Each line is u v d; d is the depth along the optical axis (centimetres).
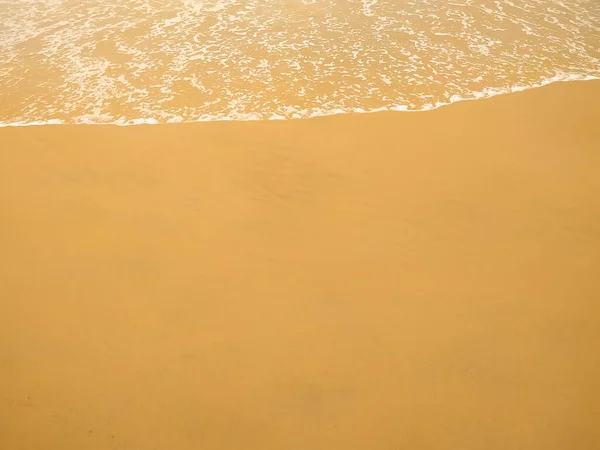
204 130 704
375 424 402
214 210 582
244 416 406
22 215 567
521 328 465
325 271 517
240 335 459
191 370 434
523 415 406
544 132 699
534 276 513
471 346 452
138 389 421
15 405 411
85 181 615
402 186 615
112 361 439
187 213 577
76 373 431
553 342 455
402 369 436
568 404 413
